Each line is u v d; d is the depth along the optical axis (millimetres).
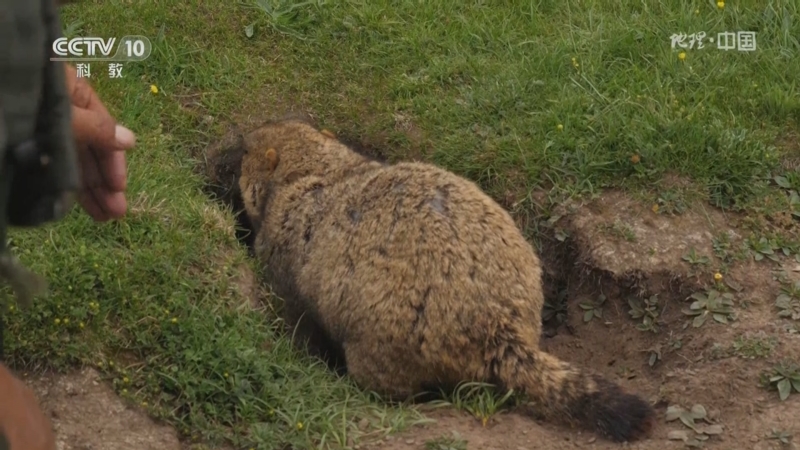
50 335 5148
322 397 5441
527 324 5578
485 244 5598
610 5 8383
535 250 6832
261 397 5281
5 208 2457
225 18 8141
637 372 6055
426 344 5438
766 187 6805
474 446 5027
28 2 2291
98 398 5047
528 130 7285
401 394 5605
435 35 8133
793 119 7301
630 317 6344
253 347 5566
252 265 6379
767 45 7906
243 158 7051
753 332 5824
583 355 6379
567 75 7691
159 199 6402
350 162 6547
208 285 5883
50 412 4945
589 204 6801
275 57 8023
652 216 6672
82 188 3873
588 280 6574
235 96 7699
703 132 7004
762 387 5473
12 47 2271
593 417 5234
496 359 5422
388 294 5559
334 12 8273
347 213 6027
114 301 5449
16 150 2363
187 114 7527
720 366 5641
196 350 5363
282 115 7699
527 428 5250
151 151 6949
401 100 7691
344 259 5855
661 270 6348
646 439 5211
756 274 6281
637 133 7023
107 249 5824
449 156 7246
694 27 7988
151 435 4957
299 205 6359
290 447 5035
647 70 7723
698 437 5203
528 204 6930
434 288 5465
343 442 5039
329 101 7777
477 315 5426
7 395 2303
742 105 7375
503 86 7609
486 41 8164
